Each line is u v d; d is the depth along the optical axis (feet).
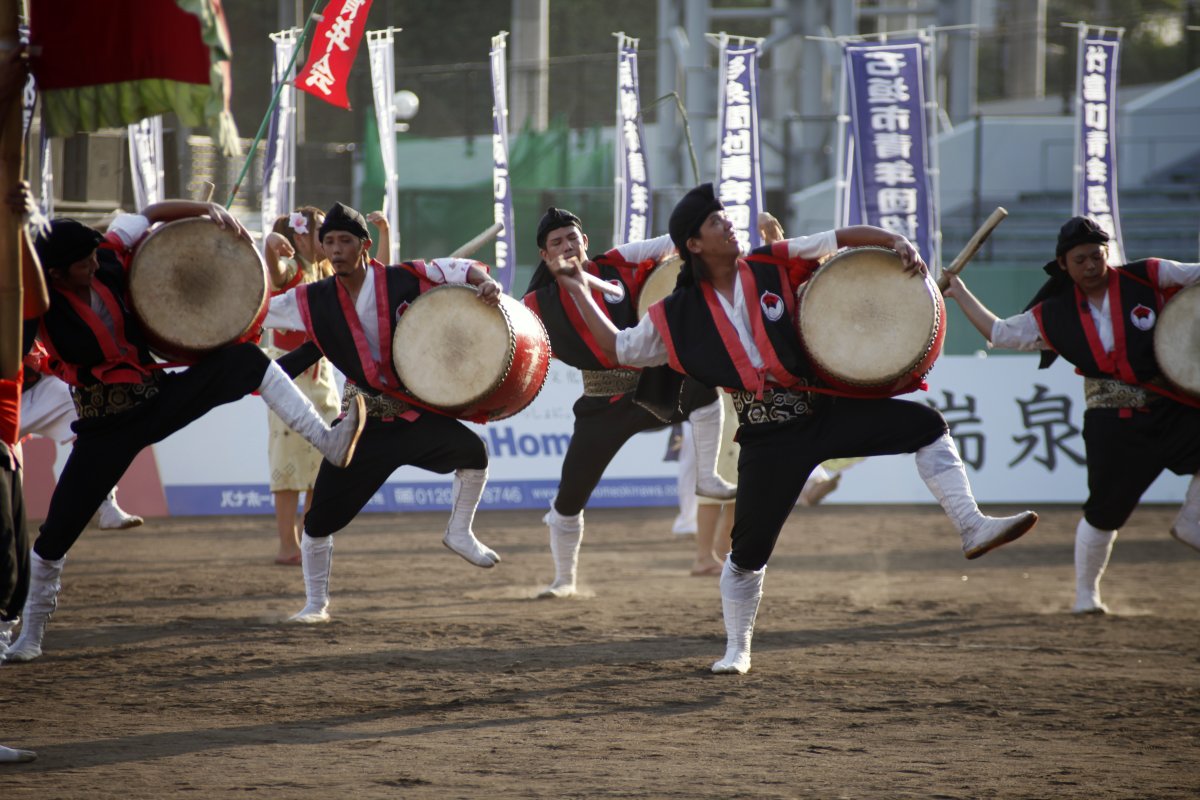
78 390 44.34
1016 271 143.95
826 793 31.48
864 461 113.50
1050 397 113.60
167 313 43.47
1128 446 57.52
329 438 44.16
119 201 109.09
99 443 44.57
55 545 46.68
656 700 41.83
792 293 43.70
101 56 36.73
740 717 39.60
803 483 44.24
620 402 60.23
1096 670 47.55
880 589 69.26
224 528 96.48
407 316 50.24
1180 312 54.90
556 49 265.95
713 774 33.09
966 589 69.51
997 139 180.55
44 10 36.73
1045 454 113.70
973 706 41.39
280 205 101.35
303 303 50.47
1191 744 36.94
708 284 43.70
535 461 109.40
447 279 50.75
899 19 208.44
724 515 73.51
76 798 30.37
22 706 40.60
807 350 43.06
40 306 36.01
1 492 33.63
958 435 113.29
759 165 99.96
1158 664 48.91
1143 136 183.11
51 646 50.72
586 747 35.83
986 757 35.19
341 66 81.05
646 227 110.11
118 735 36.86
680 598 64.13
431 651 49.98
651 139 187.62
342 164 157.17
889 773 33.37
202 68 36.27
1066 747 36.40
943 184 180.55
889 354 42.91
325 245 49.98
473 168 177.78
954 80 193.88
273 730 37.63
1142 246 168.04
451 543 54.24
